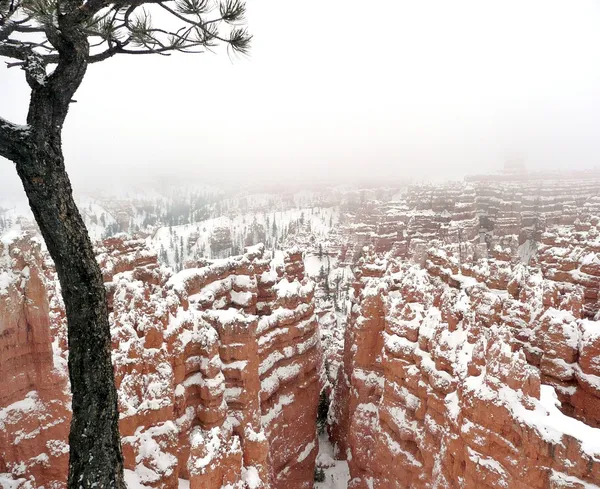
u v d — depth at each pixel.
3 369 15.45
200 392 22.34
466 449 16.59
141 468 17.81
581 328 22.22
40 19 6.43
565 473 13.50
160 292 24.45
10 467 15.55
